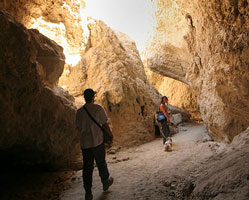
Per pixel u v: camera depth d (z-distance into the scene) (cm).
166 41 677
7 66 268
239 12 279
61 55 422
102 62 680
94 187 294
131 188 276
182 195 232
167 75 811
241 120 395
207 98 485
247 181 152
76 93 645
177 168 326
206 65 455
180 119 970
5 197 266
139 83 779
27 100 303
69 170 395
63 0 634
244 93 329
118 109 654
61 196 276
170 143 479
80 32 701
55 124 359
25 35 288
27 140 316
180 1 493
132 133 632
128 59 780
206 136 573
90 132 262
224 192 159
